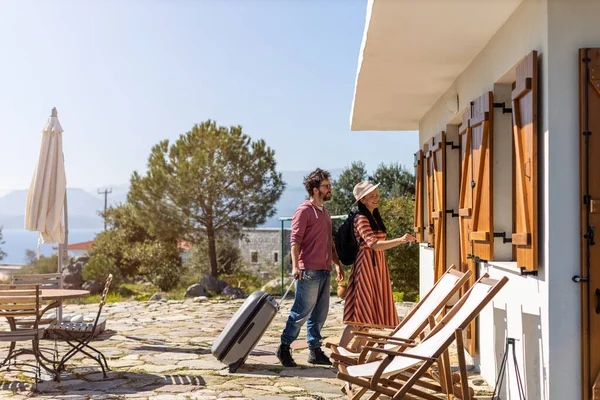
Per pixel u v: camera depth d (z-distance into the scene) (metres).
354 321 5.95
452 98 7.45
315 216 6.54
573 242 4.08
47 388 5.75
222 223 24.47
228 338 6.38
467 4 4.81
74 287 23.56
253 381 5.96
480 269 5.88
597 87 4.04
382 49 6.11
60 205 9.16
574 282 4.06
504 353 4.98
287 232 17.70
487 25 5.29
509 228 5.34
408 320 5.28
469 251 6.02
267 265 27.09
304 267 6.55
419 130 10.53
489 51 5.71
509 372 4.93
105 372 6.38
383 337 4.98
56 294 6.96
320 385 5.78
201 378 6.11
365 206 6.20
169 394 5.46
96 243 29.69
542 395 4.18
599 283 4.01
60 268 9.22
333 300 13.45
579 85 4.09
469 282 6.16
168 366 6.72
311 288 6.56
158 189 24.03
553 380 4.05
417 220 10.36
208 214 24.36
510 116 5.39
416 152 10.36
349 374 4.43
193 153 24.66
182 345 8.13
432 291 5.30
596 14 4.12
